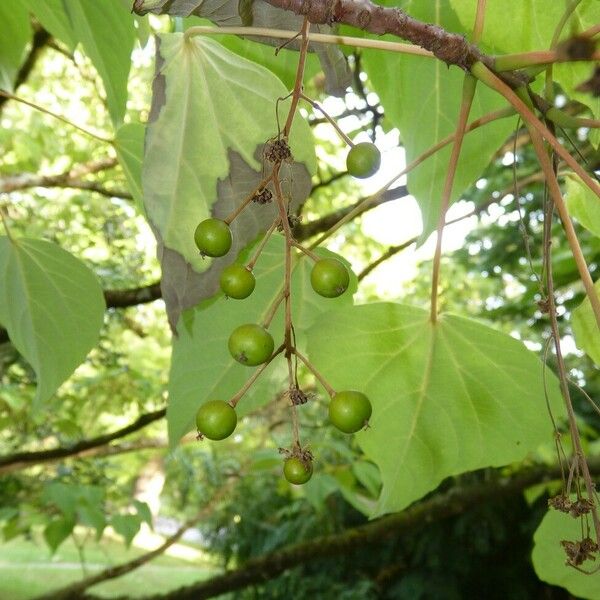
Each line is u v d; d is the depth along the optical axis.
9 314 0.21
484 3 0.13
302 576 0.77
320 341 0.18
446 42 0.13
